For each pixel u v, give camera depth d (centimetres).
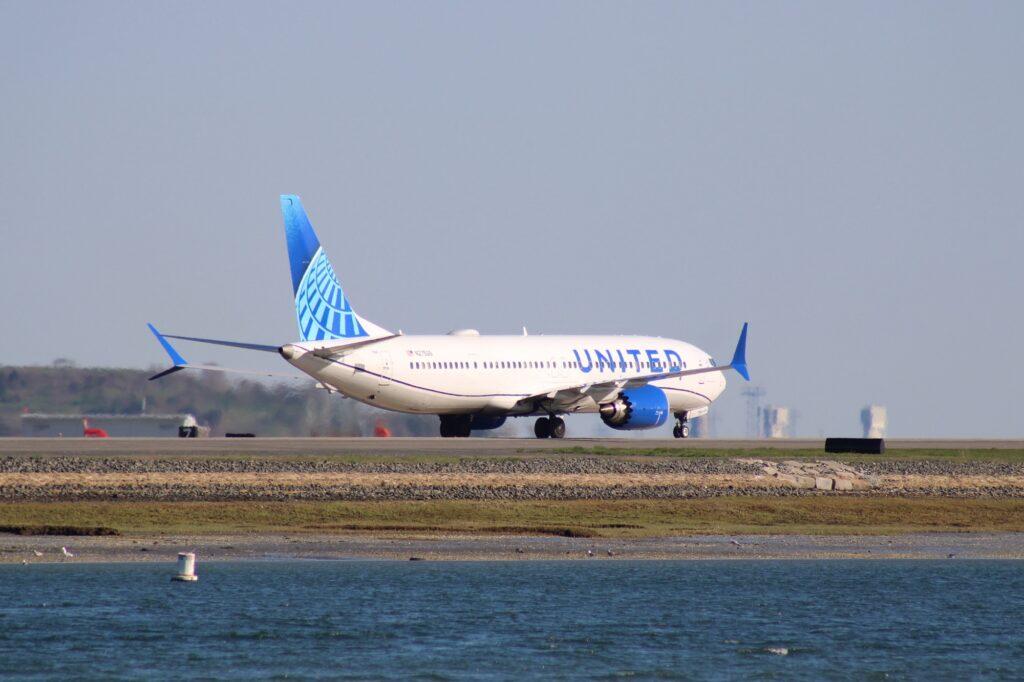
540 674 11531
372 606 13875
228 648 12169
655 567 16500
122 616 13200
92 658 11725
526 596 14562
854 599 14762
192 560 15088
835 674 11788
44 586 14462
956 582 15825
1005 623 13738
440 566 16175
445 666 11694
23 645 12094
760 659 12200
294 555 16638
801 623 13612
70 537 17588
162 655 11875
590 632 13038
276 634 12669
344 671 11500
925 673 11869
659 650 12431
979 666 12088
